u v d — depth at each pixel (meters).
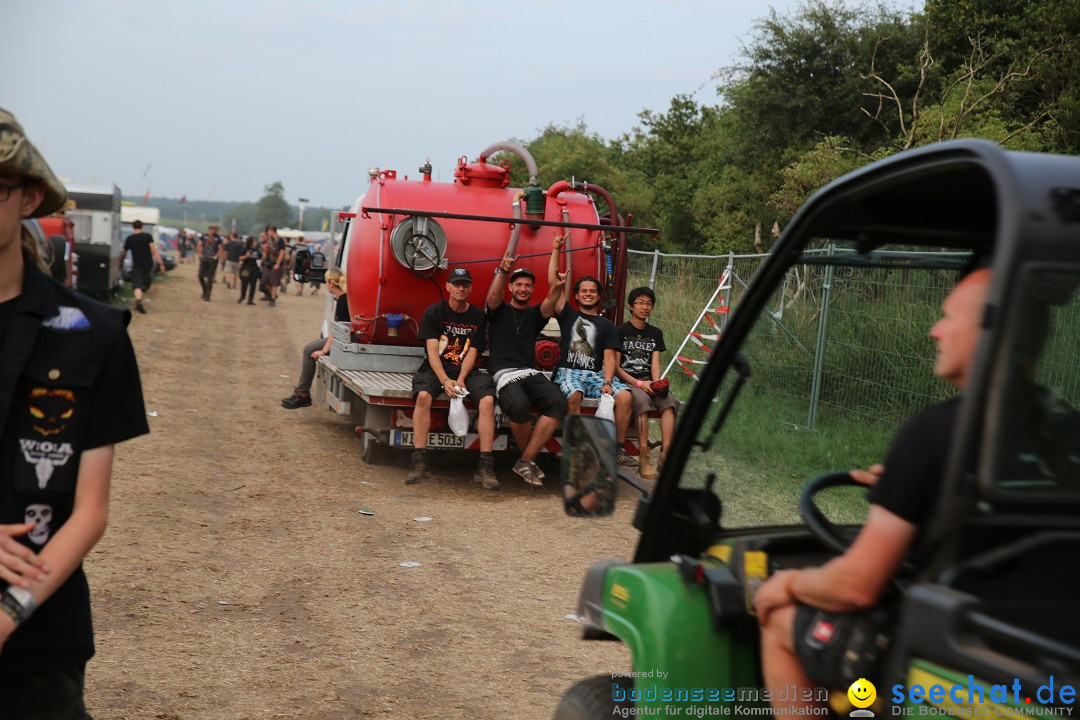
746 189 28.62
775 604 2.36
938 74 24.98
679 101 41.41
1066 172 1.93
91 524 2.36
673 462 2.93
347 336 10.40
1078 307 1.87
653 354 9.76
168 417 11.91
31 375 2.30
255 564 6.59
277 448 10.55
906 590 2.04
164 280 42.12
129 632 5.25
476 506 8.59
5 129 2.21
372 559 6.86
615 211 10.47
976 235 2.67
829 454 3.01
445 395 9.28
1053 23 22.09
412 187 10.23
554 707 4.62
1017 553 1.90
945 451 2.01
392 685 4.79
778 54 27.84
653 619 2.66
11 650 2.31
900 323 3.18
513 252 9.97
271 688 4.68
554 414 8.95
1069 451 1.90
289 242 51.62
